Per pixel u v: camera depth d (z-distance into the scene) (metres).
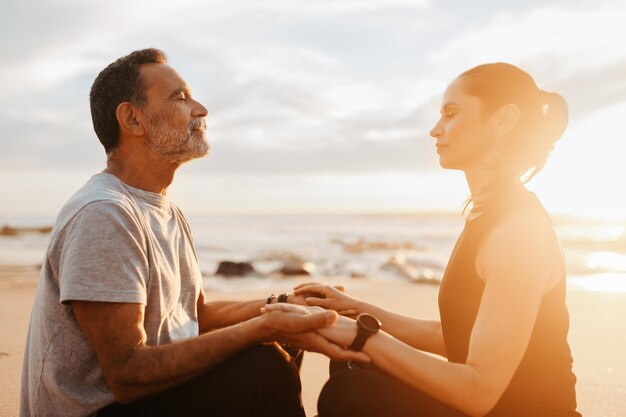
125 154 2.28
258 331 1.91
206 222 59.41
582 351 4.26
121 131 2.27
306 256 18.02
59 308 1.93
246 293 8.34
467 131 1.98
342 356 1.88
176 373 1.88
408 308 6.20
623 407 3.01
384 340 1.86
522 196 1.86
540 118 1.97
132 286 1.90
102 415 1.97
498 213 1.83
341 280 11.38
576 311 6.14
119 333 1.86
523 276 1.71
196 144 2.32
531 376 1.74
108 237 1.90
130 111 2.25
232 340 1.91
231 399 1.92
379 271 12.94
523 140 1.95
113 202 1.97
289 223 57.31
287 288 9.89
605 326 5.25
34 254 17.44
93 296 1.84
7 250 19.59
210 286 10.30
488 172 1.98
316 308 2.04
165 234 2.21
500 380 1.69
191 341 1.92
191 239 2.45
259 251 22.08
